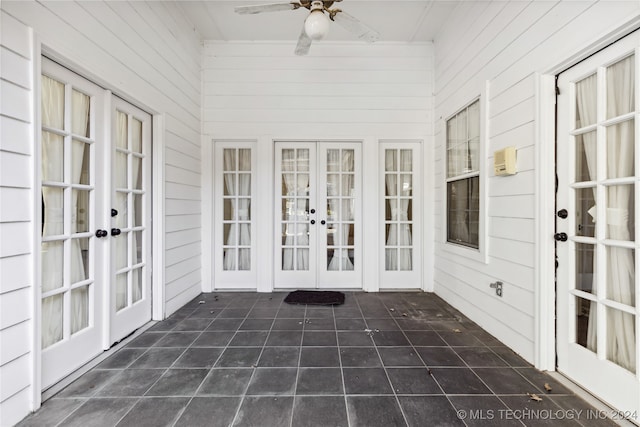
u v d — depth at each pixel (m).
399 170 3.66
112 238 2.12
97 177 2.00
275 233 3.67
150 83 2.49
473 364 1.92
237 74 3.55
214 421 1.40
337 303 3.13
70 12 1.69
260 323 2.60
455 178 3.03
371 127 3.57
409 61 3.57
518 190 2.04
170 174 2.82
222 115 3.55
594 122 1.58
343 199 3.67
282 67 3.55
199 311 2.91
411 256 3.68
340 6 2.91
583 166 1.67
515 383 1.71
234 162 3.66
